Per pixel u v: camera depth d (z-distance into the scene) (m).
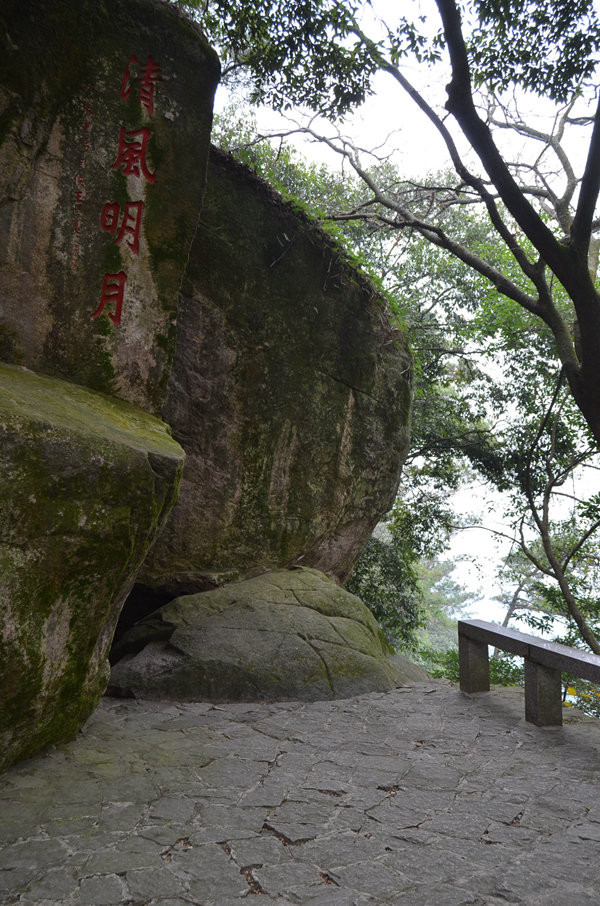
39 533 3.53
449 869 2.75
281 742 4.36
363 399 8.11
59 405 4.05
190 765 3.85
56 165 4.43
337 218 8.41
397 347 8.68
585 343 7.50
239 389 6.93
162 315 4.97
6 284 4.27
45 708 3.78
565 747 4.35
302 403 7.44
